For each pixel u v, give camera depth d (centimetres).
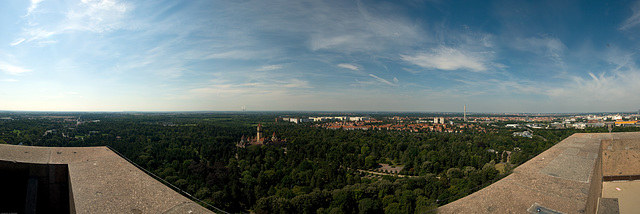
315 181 6819
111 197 1349
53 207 1681
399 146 12550
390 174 8825
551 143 11669
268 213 5200
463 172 7812
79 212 1188
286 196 5819
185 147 12494
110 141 12812
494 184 2233
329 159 10050
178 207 1302
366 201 5069
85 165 1781
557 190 2073
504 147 12412
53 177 1705
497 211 1772
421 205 4666
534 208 1781
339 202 5169
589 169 2622
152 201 1343
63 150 2030
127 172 1698
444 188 5672
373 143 13525
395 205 4941
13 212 1547
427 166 8500
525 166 2761
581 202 1861
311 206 5206
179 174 7012
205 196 5581
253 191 6284
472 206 1855
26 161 1670
